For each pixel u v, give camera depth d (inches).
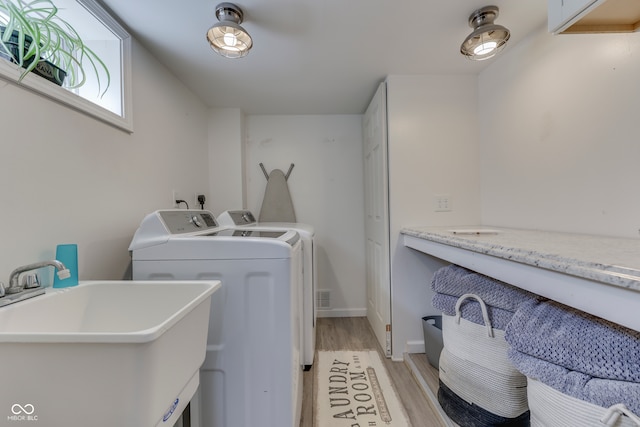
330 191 112.6
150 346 23.6
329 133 112.3
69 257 37.5
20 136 35.4
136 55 59.4
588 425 29.0
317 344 89.6
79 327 36.8
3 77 33.3
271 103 98.7
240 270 43.6
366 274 110.3
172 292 38.2
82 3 45.2
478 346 48.9
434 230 67.9
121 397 23.4
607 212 47.6
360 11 52.9
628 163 44.3
